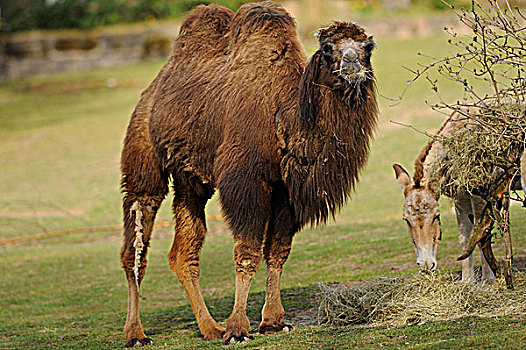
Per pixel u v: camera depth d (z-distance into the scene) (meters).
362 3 148.25
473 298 23.12
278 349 21.06
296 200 23.61
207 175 26.52
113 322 32.59
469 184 24.31
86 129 105.88
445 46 116.44
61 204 75.50
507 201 24.06
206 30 27.78
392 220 52.06
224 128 24.69
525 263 29.75
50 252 56.84
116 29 147.25
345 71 21.61
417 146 77.38
